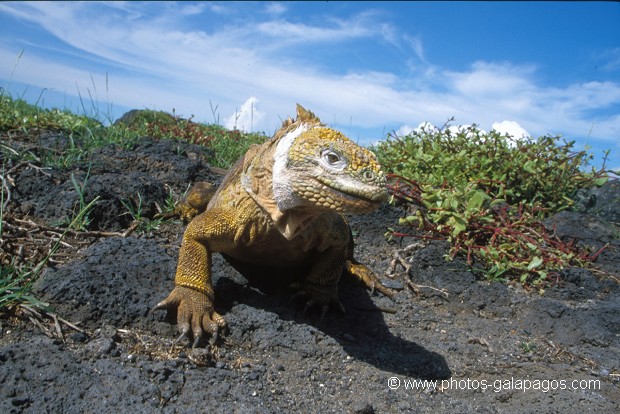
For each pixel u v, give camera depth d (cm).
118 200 74
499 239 82
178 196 85
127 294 52
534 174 99
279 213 50
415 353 56
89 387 40
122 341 48
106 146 97
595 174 104
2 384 39
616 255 88
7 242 60
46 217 69
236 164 65
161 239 71
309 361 51
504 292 71
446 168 98
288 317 57
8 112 103
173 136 125
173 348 48
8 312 48
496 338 62
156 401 40
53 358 42
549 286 76
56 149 88
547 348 62
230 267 63
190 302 51
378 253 82
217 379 45
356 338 57
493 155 101
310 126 50
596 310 69
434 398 48
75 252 62
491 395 50
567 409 48
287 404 44
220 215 54
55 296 50
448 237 80
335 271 60
